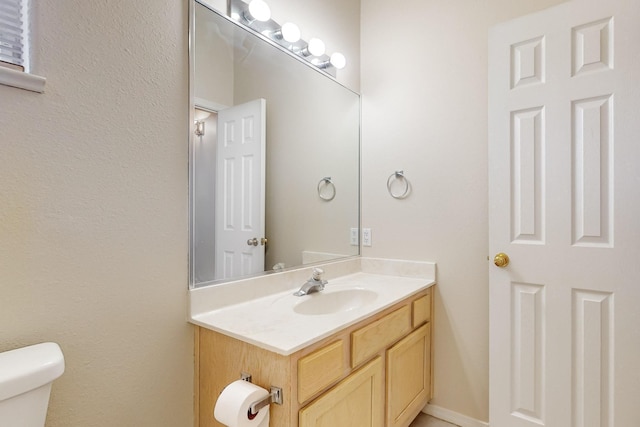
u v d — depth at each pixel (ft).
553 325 4.83
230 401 3.02
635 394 4.32
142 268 3.59
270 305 4.54
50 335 2.97
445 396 6.08
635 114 4.31
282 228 5.44
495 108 5.26
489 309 5.37
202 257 4.18
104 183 3.29
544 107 4.89
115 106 3.37
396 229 6.64
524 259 5.03
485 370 5.73
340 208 6.65
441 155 6.14
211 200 4.31
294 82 5.68
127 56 3.46
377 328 4.42
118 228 3.40
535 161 4.95
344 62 6.25
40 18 2.90
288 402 3.16
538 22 4.93
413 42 6.49
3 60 2.83
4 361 2.57
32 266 2.88
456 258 5.99
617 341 4.43
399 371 4.92
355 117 7.05
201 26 4.20
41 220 2.92
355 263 6.88
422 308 5.74
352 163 6.96
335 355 3.67
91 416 3.23
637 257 4.31
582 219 4.64
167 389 3.79
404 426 5.15
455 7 6.04
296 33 5.25
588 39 4.58
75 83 3.10
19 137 2.79
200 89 4.19
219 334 3.73
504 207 5.18
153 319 3.68
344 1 6.81
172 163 3.85
